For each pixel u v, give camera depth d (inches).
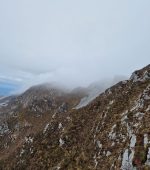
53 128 3302.2
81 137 2578.7
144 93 2081.7
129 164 1553.9
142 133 1654.8
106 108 2566.4
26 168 2908.5
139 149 1566.2
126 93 2568.9
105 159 1843.0
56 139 2918.3
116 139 1914.4
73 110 3476.9
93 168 1894.7
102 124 2327.8
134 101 2231.8
